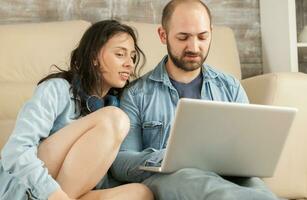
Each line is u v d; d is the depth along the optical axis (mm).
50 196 1206
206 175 1231
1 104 1843
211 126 1228
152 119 1626
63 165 1281
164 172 1308
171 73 1693
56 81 1424
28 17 2363
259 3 2654
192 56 1613
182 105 1179
